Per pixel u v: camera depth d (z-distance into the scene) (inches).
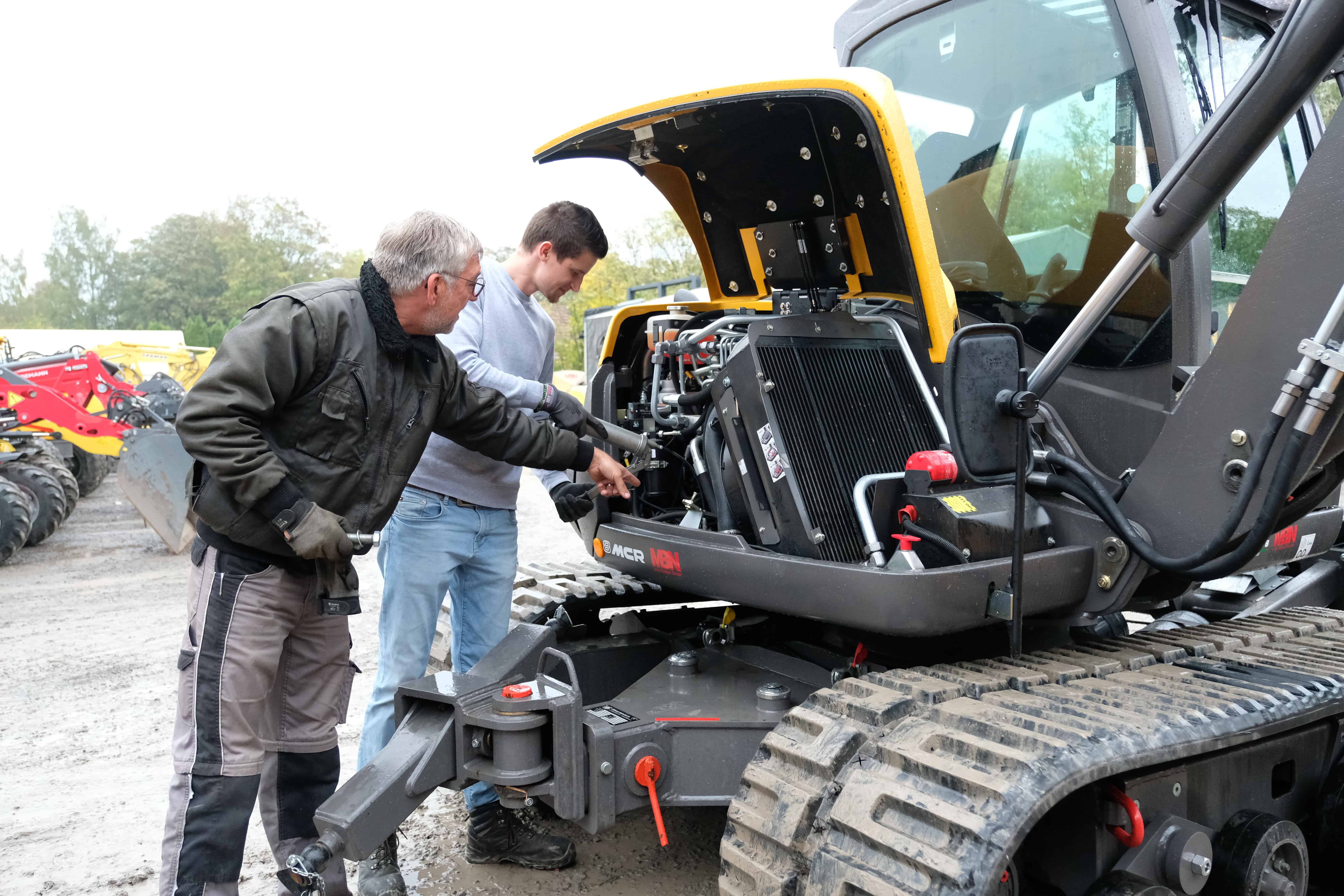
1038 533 94.1
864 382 107.2
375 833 86.0
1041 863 85.7
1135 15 104.3
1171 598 103.9
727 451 108.5
